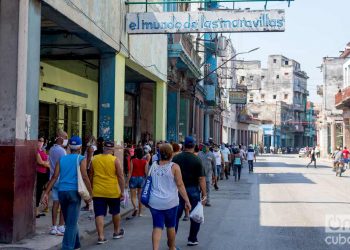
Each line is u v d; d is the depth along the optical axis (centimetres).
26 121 987
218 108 5666
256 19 1568
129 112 2775
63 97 2036
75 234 834
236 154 2645
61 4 1166
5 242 921
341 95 4969
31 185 1003
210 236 1034
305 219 1272
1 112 945
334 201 1678
